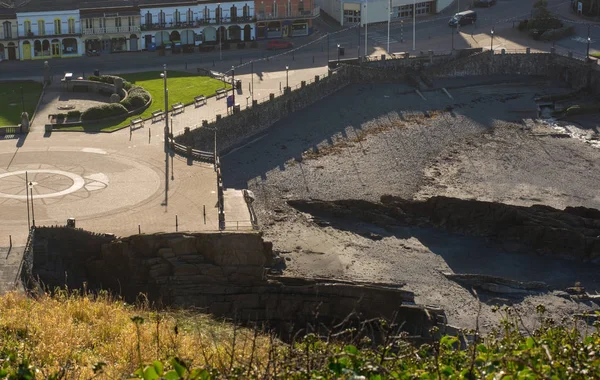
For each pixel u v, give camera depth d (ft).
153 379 79.61
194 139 378.73
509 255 315.78
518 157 397.19
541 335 109.19
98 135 370.94
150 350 139.44
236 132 403.34
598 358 87.86
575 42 535.19
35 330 153.89
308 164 381.81
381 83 492.13
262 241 268.62
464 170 382.42
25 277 244.01
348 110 448.24
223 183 359.87
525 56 506.89
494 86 490.49
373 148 401.29
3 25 496.64
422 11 594.24
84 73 475.72
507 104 464.24
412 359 99.14
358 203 340.18
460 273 300.81
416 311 268.00
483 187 365.61
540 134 424.87
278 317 267.18
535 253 317.42
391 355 96.48
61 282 256.93
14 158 338.95
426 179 371.76
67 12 503.20
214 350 136.98
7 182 313.32
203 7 527.40
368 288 269.44
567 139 419.13
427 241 322.55
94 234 267.80
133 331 148.66
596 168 387.55
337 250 307.17
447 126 431.84
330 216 336.29
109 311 169.78
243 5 534.78
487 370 82.33
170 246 262.67
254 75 475.72
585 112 449.89
